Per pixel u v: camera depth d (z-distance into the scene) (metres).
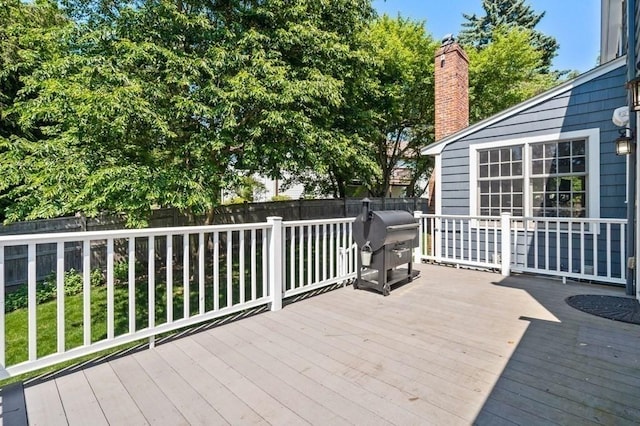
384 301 3.95
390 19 11.71
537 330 3.03
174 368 2.42
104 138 5.00
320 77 5.62
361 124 8.30
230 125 5.04
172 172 5.06
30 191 5.16
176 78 4.81
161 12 4.89
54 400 2.04
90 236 2.40
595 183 5.32
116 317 5.05
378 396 2.04
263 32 5.66
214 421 1.83
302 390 2.12
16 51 6.63
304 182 12.77
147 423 1.83
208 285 6.80
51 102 4.41
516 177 6.14
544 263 5.88
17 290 5.96
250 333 3.04
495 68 12.00
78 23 5.00
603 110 5.24
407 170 18.53
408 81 11.14
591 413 1.85
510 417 1.82
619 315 3.39
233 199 14.70
